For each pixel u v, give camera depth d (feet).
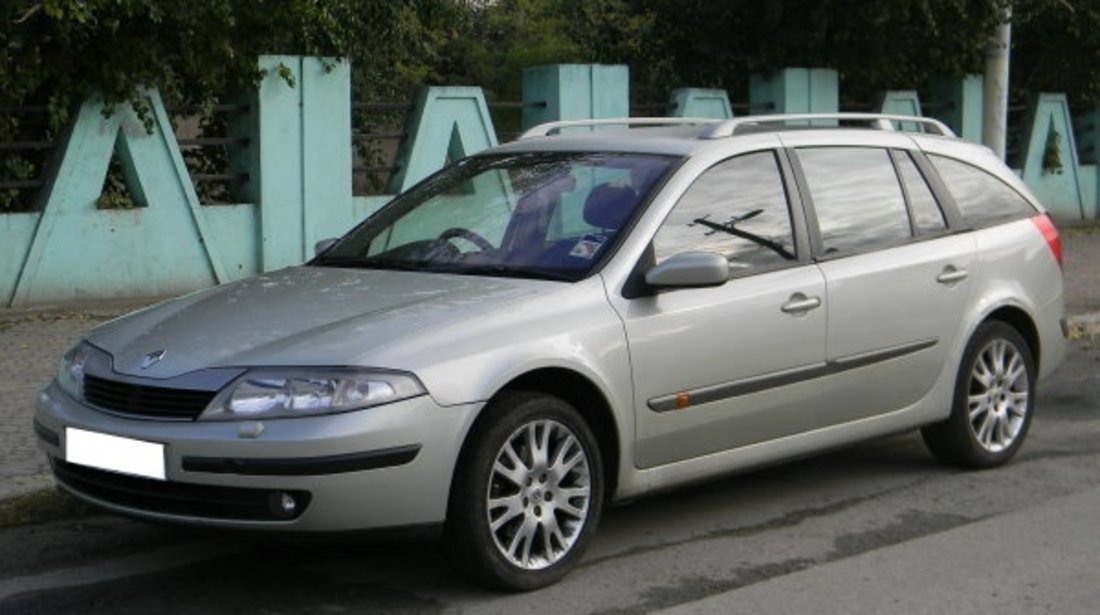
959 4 53.78
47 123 41.09
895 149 23.65
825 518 21.57
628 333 18.70
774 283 20.57
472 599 17.80
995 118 52.03
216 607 17.75
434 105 47.01
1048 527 21.02
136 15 38.58
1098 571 18.94
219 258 43.16
